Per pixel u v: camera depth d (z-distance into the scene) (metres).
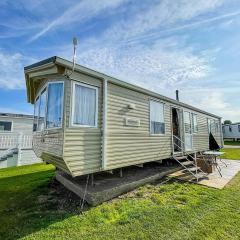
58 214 4.91
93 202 5.38
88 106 6.00
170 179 8.02
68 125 5.38
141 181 7.14
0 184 8.03
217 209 5.00
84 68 5.79
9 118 16.28
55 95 5.90
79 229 4.17
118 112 7.06
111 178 7.32
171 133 10.20
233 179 8.11
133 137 7.64
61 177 7.66
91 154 5.92
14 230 4.19
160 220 4.46
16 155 12.78
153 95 8.96
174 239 3.73
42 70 6.21
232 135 36.56
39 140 7.57
